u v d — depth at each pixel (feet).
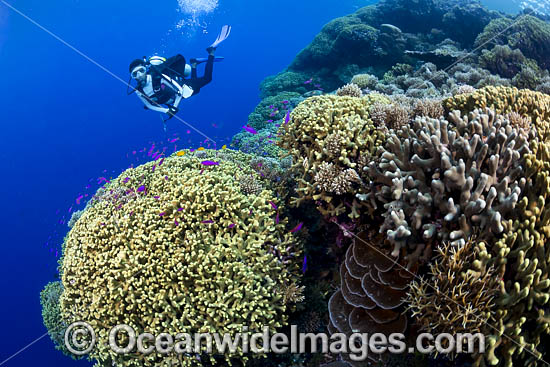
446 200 8.73
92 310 11.80
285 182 14.49
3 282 82.74
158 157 17.37
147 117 164.35
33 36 152.46
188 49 195.31
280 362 11.60
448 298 7.98
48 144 159.84
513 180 8.86
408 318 9.80
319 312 12.12
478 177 8.64
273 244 12.06
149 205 12.57
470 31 34.55
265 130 27.25
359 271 10.69
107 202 14.14
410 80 25.50
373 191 10.37
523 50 28.27
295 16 187.42
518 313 7.61
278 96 36.63
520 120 10.66
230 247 11.17
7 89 159.43
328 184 11.07
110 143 162.71
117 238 11.91
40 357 48.93
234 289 10.68
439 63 28.58
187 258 10.83
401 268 9.68
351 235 11.53
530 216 8.13
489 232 8.17
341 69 38.14
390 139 10.23
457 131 10.29
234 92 169.89
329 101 12.67
